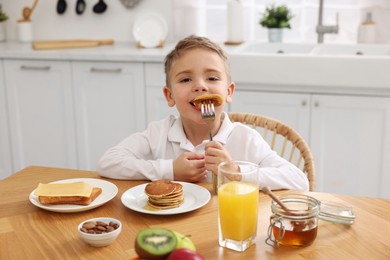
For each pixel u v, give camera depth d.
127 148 1.54
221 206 0.99
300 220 0.99
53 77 2.93
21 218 1.15
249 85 2.57
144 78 2.76
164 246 0.80
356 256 0.96
